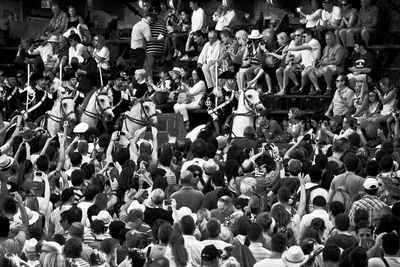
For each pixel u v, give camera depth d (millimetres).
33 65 45125
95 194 23250
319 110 39188
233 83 38062
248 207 21391
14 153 32438
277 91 40531
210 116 37469
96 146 31625
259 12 46375
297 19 45125
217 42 41062
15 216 21516
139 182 24906
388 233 18141
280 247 17750
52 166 28859
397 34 42031
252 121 35438
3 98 41000
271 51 40844
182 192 23359
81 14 48312
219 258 18172
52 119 36656
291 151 28859
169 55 44031
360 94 37312
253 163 25219
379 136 34906
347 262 17062
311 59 39719
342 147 27750
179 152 28375
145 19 43656
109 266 18859
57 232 21562
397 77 40656
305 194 22812
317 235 19469
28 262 18844
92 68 40656
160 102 40312
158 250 18578
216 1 47375
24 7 50438
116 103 38438
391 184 23797
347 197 23078
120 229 20062
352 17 41219
